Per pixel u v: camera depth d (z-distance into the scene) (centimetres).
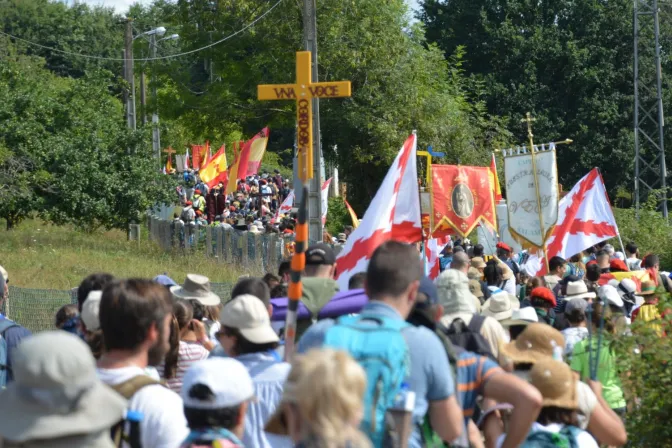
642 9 9312
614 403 1228
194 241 4941
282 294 1318
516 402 751
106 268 4019
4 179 5219
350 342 655
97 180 5403
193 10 6231
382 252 704
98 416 564
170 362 985
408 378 665
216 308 1335
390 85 6003
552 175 2570
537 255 2756
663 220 5297
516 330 1225
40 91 5684
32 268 3872
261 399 842
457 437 693
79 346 566
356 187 6825
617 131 9344
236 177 5256
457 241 3634
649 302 1844
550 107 9219
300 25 5978
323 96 1802
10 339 1128
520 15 9500
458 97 6800
